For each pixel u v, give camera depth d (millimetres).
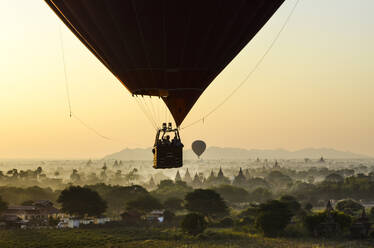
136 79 20125
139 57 19156
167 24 17719
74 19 19031
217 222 93500
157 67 19406
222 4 17312
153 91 20469
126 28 18109
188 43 18516
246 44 20391
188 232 77500
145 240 72000
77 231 81500
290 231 78188
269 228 75750
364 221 77375
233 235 76062
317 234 76000
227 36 18891
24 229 84500
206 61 19547
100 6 17609
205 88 21047
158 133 17828
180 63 19312
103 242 70188
